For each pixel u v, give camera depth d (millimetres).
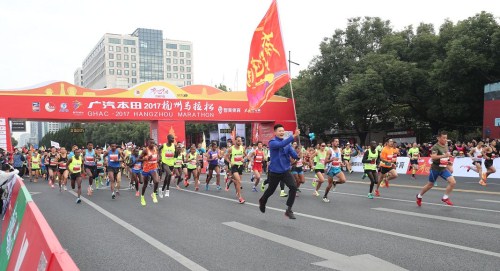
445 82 28016
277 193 14078
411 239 6574
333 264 5270
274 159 7883
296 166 13258
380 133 42344
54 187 18219
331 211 9688
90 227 8062
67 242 6777
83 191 15938
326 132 49156
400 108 36906
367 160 12305
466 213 9102
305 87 40188
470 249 5883
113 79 148750
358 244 6301
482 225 7664
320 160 12977
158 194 14281
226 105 33781
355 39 36625
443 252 5746
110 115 30703
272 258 5602
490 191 13680
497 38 25453
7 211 8062
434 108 30672
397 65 30156
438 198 11938
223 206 10906
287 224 8055
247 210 10086
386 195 12977
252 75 10898
